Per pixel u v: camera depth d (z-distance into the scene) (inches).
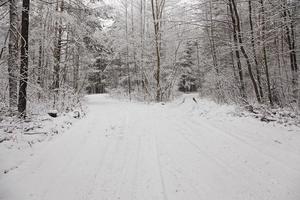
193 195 146.3
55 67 543.2
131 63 1005.8
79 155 220.4
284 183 150.2
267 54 501.4
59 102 469.1
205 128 299.6
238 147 218.2
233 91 530.0
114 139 271.1
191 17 498.9
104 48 779.4
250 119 317.1
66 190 159.3
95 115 445.1
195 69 1223.5
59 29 542.0
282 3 378.6
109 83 1482.5
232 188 151.2
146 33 904.3
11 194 154.1
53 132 288.2
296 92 479.8
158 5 756.6
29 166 195.3
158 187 158.1
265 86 522.9
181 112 454.0
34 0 396.5
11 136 250.5
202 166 185.5
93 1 625.6
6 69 338.0
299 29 520.7
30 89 403.9
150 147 238.1
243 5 509.7
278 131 256.2
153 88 854.5
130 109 539.8
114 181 169.3
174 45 848.3
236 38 449.1
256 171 170.1
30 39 529.0
